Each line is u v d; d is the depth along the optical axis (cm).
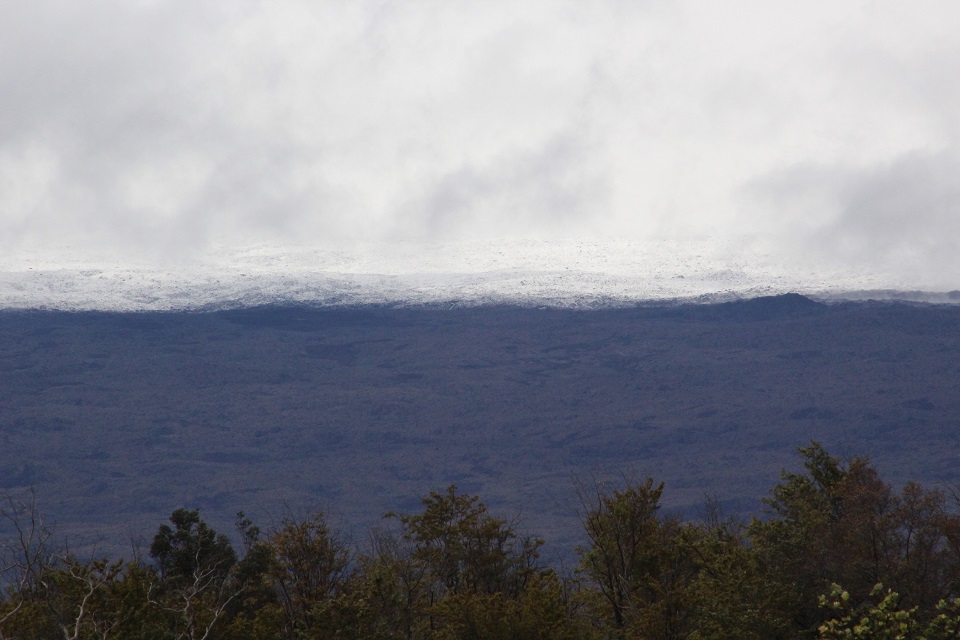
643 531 15312
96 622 12231
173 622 13012
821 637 9856
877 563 13562
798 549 14275
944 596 13188
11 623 11962
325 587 14850
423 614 14738
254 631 13312
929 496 14175
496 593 13788
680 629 13988
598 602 15175
